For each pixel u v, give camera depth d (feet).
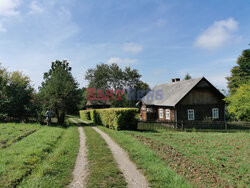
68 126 67.26
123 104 176.55
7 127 48.03
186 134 48.75
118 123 51.34
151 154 26.13
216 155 29.17
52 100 72.38
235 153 30.81
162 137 42.73
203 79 73.41
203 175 20.33
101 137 40.50
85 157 25.09
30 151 24.82
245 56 126.31
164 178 17.98
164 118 81.82
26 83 75.66
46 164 20.92
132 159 24.14
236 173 22.22
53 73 79.41
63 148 28.50
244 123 57.82
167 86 102.01
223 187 17.76
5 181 16.17
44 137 35.83
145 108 104.78
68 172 19.52
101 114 70.79
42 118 71.20
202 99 74.90
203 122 60.90
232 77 130.41
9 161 20.92
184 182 17.34
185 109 72.49
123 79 190.60
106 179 17.97
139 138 38.73
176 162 23.98
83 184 16.79
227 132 55.21
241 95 62.90
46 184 16.33
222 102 77.25
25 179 17.19
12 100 67.36
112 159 24.31
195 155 28.71
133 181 17.62
